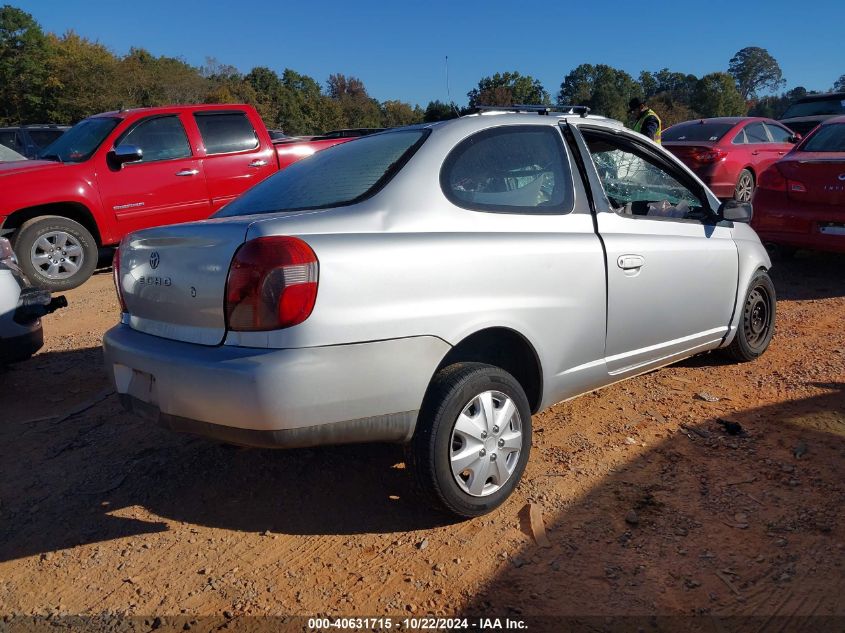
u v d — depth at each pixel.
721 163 10.43
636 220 3.94
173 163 8.29
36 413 4.54
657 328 4.01
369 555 2.99
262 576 2.88
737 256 4.59
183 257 2.93
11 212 7.38
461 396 2.99
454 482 3.02
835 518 3.08
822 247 6.95
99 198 7.83
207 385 2.72
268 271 2.67
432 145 3.25
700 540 2.98
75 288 7.90
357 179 3.24
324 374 2.69
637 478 3.49
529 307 3.26
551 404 3.56
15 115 54.34
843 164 6.66
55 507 3.43
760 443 3.79
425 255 2.94
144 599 2.77
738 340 4.82
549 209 3.52
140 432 4.21
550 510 3.25
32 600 2.79
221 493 3.51
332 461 3.78
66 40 56.62
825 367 4.85
